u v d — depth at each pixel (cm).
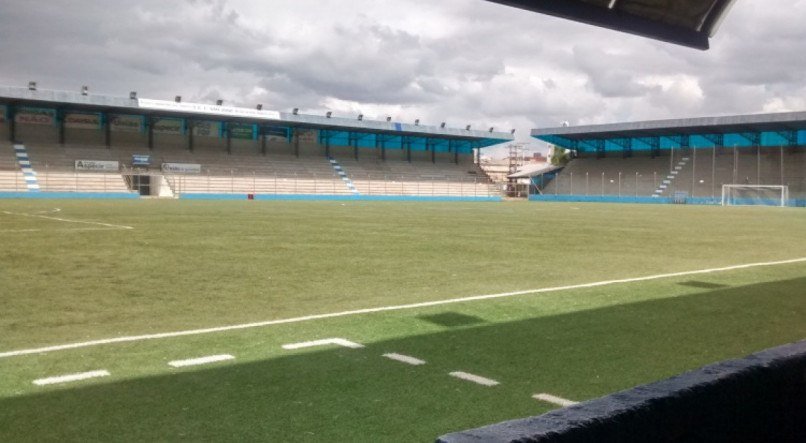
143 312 625
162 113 5684
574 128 6950
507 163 10850
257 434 312
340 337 523
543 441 133
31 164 5128
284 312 631
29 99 4903
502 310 650
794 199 5678
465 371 427
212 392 376
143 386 387
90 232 1568
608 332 554
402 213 2980
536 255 1185
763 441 191
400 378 409
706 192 6388
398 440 305
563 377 416
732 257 1182
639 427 153
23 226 1755
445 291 767
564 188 7462
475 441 129
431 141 7706
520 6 455
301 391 379
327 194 6150
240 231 1678
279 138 6669
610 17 505
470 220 2428
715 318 620
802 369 204
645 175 6881
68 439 304
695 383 170
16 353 463
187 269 935
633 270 979
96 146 5606
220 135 6316
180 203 3862
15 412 340
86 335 526
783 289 802
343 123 6431
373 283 826
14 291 739
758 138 6334
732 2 551
